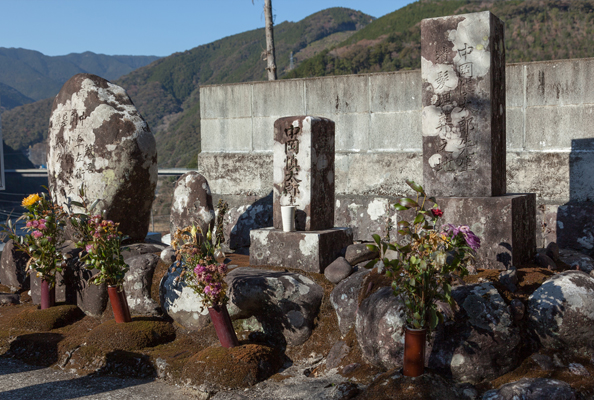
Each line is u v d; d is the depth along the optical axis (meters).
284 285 3.49
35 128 85.88
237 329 3.66
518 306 2.79
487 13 3.38
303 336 3.44
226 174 6.45
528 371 2.67
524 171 4.91
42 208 4.39
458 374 2.63
